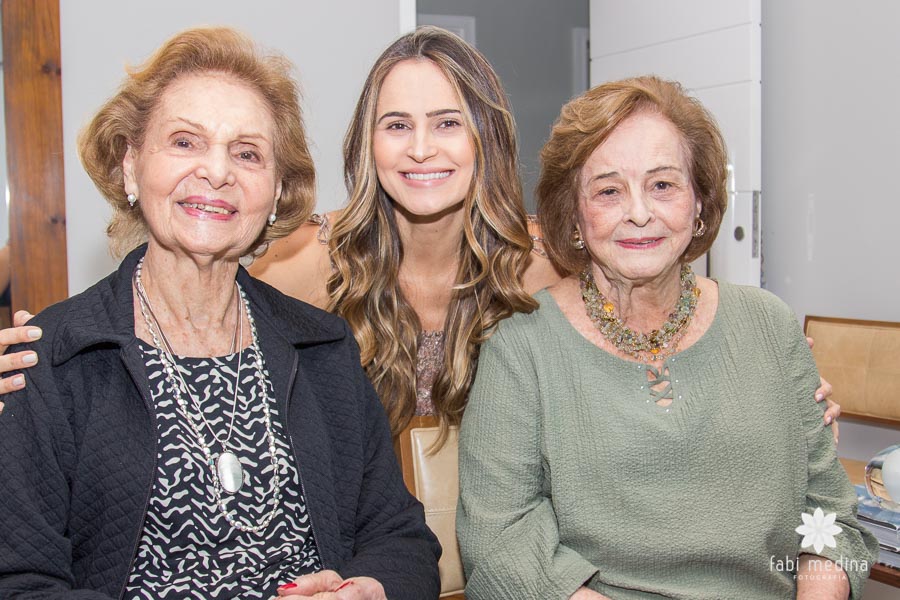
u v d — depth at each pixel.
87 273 2.93
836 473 1.55
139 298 1.32
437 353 1.90
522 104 5.58
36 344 1.22
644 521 1.43
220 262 1.33
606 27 4.26
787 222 3.77
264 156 1.32
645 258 1.44
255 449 1.30
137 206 1.36
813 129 3.62
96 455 1.19
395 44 1.75
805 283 3.70
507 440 1.50
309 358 1.46
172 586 1.20
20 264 2.79
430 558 1.41
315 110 3.33
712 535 1.41
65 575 1.15
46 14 2.77
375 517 1.43
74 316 1.25
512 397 1.52
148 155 1.26
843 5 3.46
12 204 2.77
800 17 3.65
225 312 1.37
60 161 2.82
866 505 1.77
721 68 3.63
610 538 1.43
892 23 3.27
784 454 1.46
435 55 1.69
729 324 1.54
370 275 1.83
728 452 1.45
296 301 1.50
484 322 1.75
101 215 2.94
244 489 1.27
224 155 1.26
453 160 1.70
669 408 1.47
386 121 1.71
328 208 3.38
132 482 1.18
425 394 1.89
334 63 3.35
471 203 1.76
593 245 1.49
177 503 1.22
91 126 1.30
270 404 1.35
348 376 1.46
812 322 3.09
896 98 3.27
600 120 1.43
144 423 1.22
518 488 1.48
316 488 1.33
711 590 1.42
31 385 1.19
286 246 1.93
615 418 1.46
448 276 1.90
